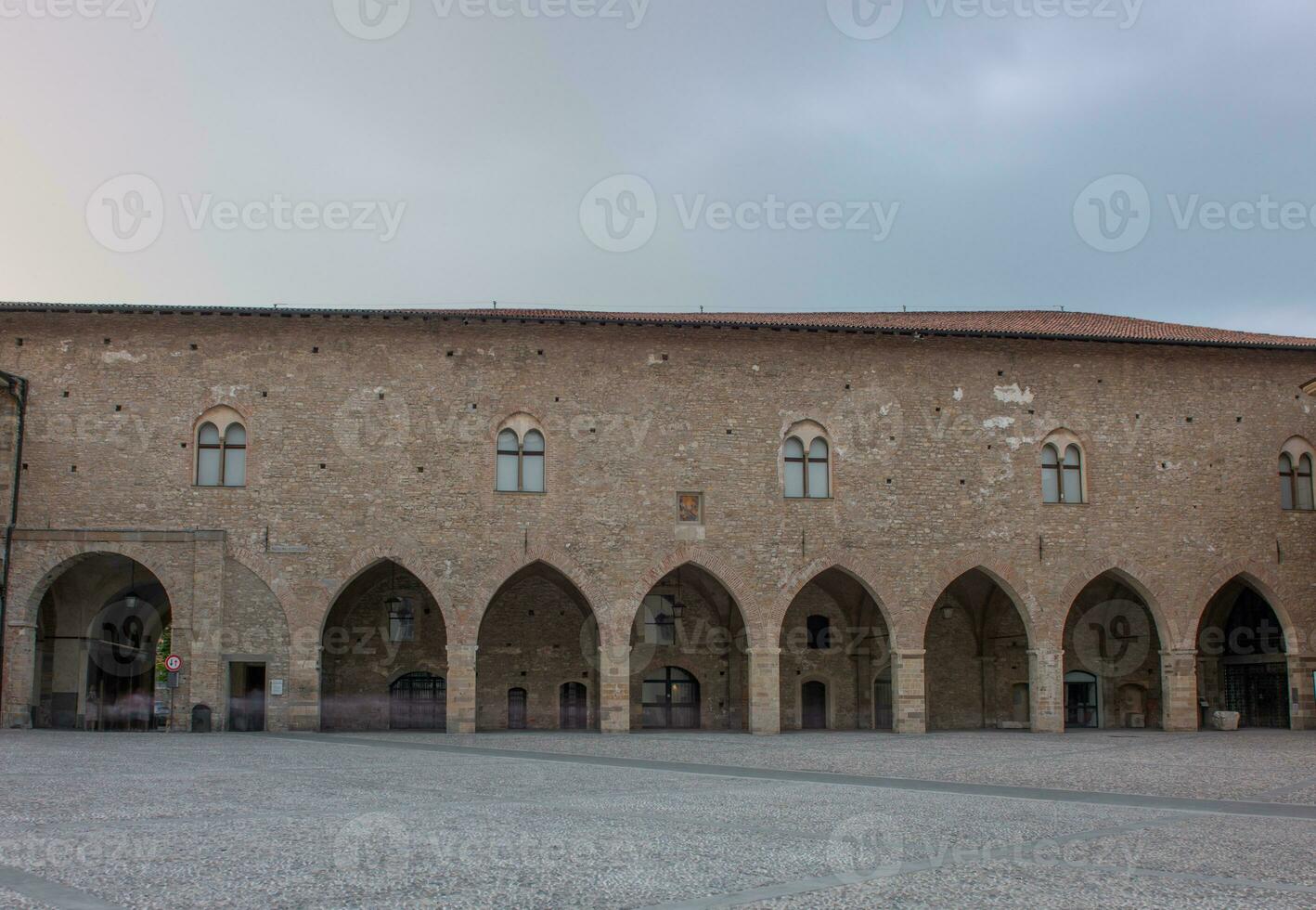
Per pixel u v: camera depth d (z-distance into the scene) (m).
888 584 44.12
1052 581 45.22
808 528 43.94
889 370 45.25
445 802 20.48
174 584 41.41
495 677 46.94
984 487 45.25
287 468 42.16
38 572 41.06
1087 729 48.59
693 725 48.62
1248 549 46.75
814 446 44.59
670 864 14.38
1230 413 47.44
